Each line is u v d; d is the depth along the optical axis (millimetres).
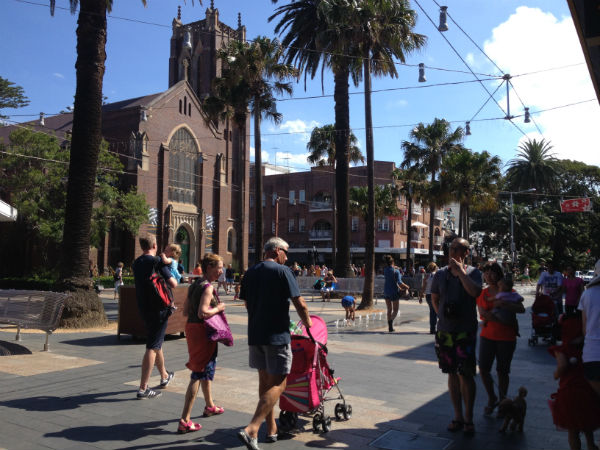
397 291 12414
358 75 21781
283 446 4395
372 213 18281
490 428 4980
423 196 40250
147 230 39469
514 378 7367
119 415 5141
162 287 5910
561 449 4395
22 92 39594
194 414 5211
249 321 4480
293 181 63719
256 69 26125
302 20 22172
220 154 47688
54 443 4305
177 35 55719
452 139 39188
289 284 4379
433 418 5273
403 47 19578
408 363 8281
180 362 7906
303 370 4785
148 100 42938
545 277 11539
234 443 4398
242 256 28125
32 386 6254
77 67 12523
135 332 9758
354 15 18141
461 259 5012
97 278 31234
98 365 7574
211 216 46438
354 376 7211
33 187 29156
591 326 3723
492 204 37156
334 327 13398
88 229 12477
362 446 4422
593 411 3781
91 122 12438
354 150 38750
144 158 39438
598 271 3877
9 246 34719
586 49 7098
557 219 58969
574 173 61000
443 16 11109
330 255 60656
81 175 12328
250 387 6352
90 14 12492
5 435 4477
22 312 9023
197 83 53594
